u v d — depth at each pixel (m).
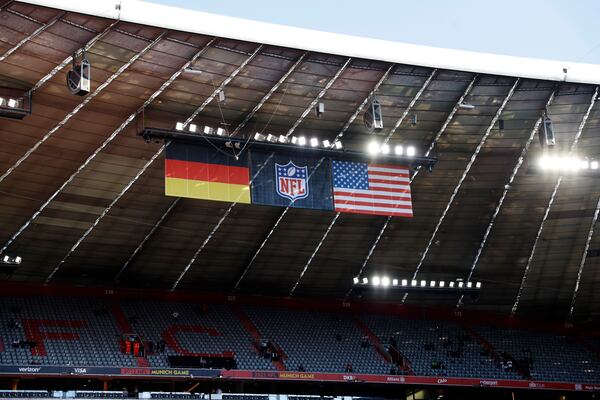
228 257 48.25
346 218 46.00
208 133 36.12
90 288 49.84
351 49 34.81
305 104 38.00
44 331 45.78
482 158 43.28
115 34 31.33
